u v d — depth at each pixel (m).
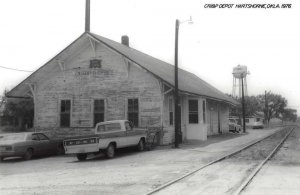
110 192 9.17
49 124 25.33
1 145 17.91
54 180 11.42
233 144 23.41
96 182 10.73
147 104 23.06
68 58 25.20
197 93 24.81
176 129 21.34
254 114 91.81
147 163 14.78
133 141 19.28
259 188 9.22
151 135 22.33
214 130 35.66
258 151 18.98
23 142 18.30
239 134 39.16
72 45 23.92
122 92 23.83
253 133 43.28
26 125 41.22
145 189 9.38
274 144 23.92
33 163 16.98
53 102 25.41
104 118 24.16
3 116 42.72
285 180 10.30
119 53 22.78
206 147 21.36
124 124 18.91
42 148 19.47
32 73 24.55
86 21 26.92
